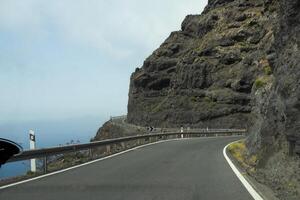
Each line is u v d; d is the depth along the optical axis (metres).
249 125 29.44
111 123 84.50
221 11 123.50
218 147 32.91
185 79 114.06
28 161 17.83
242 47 110.19
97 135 87.88
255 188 12.94
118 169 18.38
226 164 20.20
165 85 123.75
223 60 110.44
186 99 110.38
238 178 15.23
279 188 12.63
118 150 29.88
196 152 27.69
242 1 121.25
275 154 16.73
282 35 17.38
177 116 109.19
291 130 14.19
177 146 34.22
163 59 126.94
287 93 14.74
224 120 100.25
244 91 102.00
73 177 15.93
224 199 11.18
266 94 23.39
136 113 123.75
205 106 104.88
